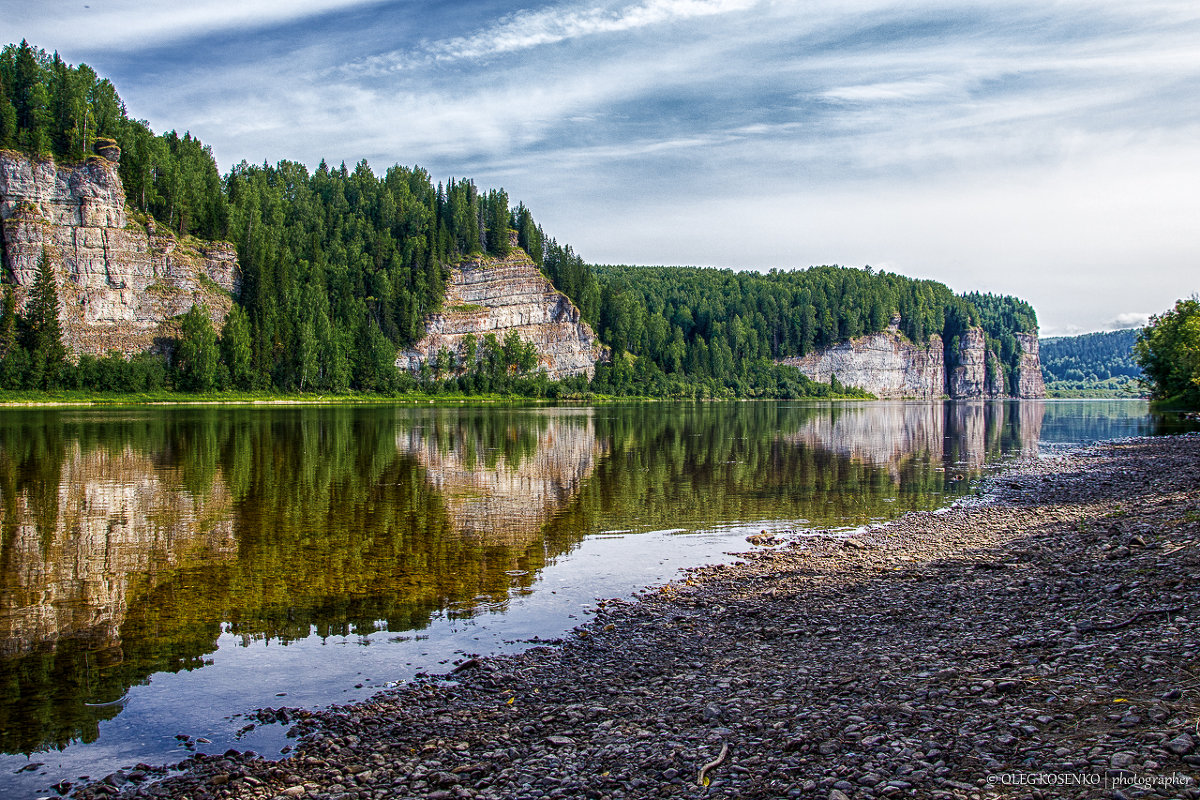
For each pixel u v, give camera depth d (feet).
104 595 65.82
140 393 486.38
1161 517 81.87
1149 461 158.61
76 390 469.98
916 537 88.94
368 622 58.70
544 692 44.01
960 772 29.25
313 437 228.02
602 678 46.14
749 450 201.98
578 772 32.94
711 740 35.14
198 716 41.52
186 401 495.00
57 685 46.24
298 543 86.69
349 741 37.76
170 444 198.39
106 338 533.96
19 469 147.02
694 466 164.14
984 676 39.65
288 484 131.34
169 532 92.07
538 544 87.04
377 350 635.66
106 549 83.05
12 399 431.02
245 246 627.05
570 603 63.62
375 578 71.82
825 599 62.54
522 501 116.78
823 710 37.52
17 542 86.28
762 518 103.65
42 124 549.95
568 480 140.67
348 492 123.54
